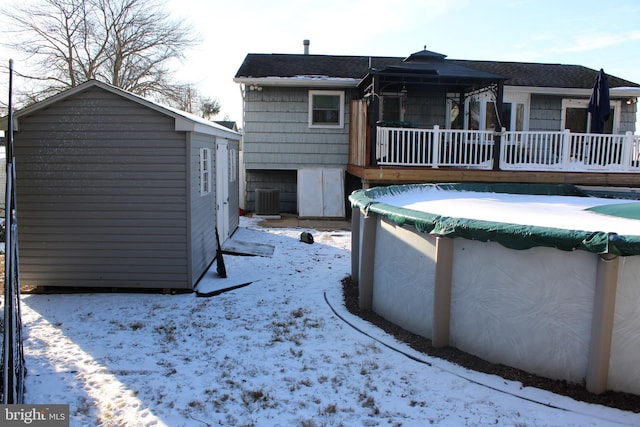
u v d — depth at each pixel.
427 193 8.44
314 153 14.01
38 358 4.45
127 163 6.47
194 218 6.77
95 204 6.51
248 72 13.71
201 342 4.89
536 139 11.47
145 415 3.46
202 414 3.49
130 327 5.32
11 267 3.08
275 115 13.85
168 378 4.06
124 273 6.63
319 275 7.64
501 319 4.12
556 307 3.79
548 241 3.66
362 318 5.56
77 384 3.94
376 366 4.25
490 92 13.20
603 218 5.04
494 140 11.18
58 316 5.68
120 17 24.12
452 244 4.46
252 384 3.95
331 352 4.59
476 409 3.50
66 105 6.38
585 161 11.73
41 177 6.46
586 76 14.73
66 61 23.36
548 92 13.38
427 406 3.57
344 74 13.88
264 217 13.80
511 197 8.02
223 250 8.94
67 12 22.78
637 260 3.48
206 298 6.45
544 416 3.37
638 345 3.54
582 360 3.69
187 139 6.45
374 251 5.75
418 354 4.46
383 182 11.43
